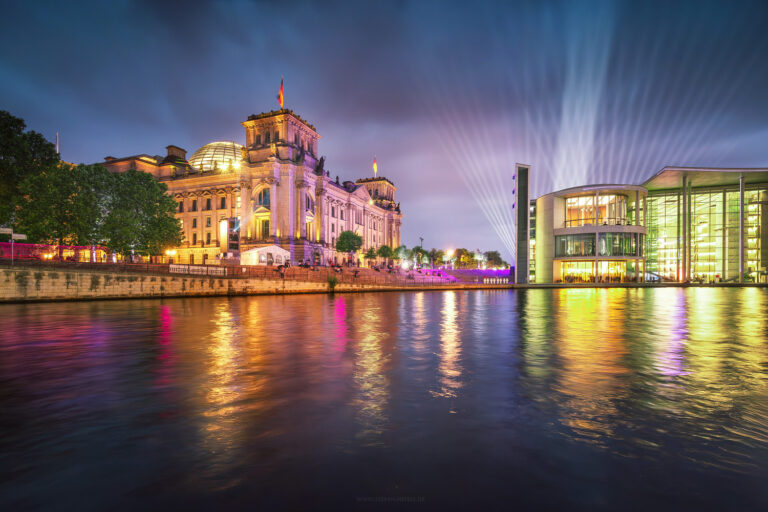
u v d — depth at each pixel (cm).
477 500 354
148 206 4616
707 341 1223
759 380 759
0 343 1185
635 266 7350
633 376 791
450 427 525
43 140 3847
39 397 664
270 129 7912
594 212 7631
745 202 7962
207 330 1469
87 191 3888
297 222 7512
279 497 362
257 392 688
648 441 481
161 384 739
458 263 17050
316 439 489
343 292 4531
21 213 3422
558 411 588
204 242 7769
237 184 7469
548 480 390
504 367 873
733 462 427
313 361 935
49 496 368
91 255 3722
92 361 935
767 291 5172
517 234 7481
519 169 7544
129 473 410
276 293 4031
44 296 2861
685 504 348
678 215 8200
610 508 340
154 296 3353
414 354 1020
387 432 510
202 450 461
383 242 11912
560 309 2430
